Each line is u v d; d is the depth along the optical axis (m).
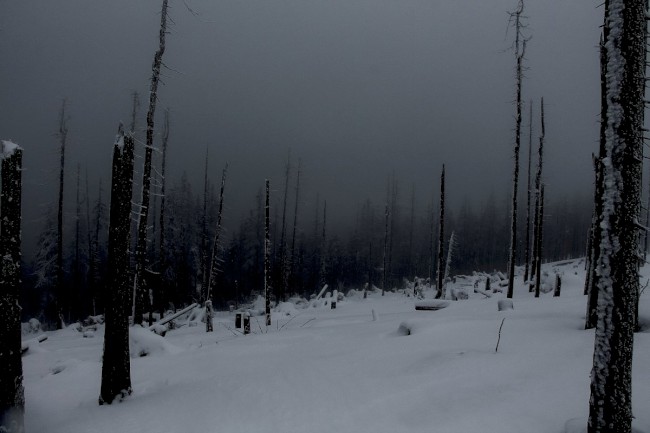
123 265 7.12
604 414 4.11
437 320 10.91
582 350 7.15
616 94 4.28
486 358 7.11
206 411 5.96
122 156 7.08
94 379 8.41
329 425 5.13
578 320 9.75
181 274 39.59
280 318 22.19
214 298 45.31
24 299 39.75
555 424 4.68
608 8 4.43
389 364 7.63
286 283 43.38
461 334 9.27
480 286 33.66
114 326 7.02
